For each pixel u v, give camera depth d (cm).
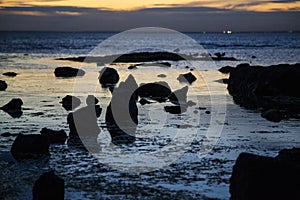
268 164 1266
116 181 1527
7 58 8188
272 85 3644
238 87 3950
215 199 1363
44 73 5666
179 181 1529
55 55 9344
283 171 1258
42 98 3556
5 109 2973
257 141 2125
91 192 1420
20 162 1762
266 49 12369
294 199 1230
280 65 3822
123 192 1419
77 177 1573
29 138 1902
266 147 2009
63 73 5425
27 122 2556
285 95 3628
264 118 2722
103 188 1456
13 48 12012
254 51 11281
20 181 1529
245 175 1273
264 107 3155
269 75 3706
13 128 2391
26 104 3222
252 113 2916
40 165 1722
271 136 2234
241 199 1266
